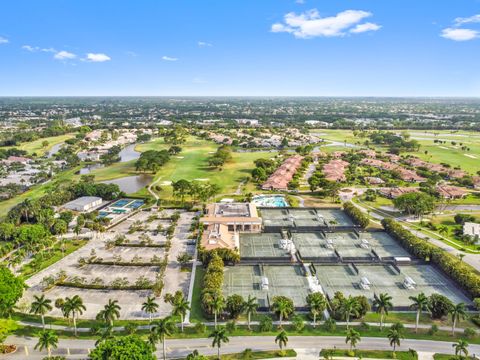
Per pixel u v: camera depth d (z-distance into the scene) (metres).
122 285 119.06
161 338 84.25
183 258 134.25
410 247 145.38
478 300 103.62
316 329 98.75
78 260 138.75
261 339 94.50
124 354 72.69
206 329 98.62
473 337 95.31
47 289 117.06
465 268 123.88
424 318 104.69
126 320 101.69
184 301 103.81
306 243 157.38
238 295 105.38
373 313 107.44
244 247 153.25
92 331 95.25
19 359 86.12
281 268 135.00
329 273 131.75
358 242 158.62
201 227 168.12
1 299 94.69
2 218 182.25
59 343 91.81
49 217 168.62
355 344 91.00
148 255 144.25
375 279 127.44
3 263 134.75
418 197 194.25
